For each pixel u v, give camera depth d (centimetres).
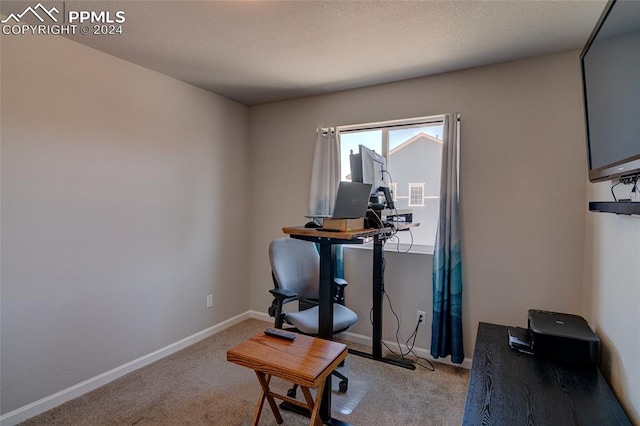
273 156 358
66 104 216
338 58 245
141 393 227
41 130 204
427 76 278
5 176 190
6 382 192
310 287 273
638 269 132
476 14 186
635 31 112
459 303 261
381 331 284
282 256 261
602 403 134
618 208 130
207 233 323
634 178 132
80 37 214
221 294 340
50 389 210
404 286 294
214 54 239
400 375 254
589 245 216
